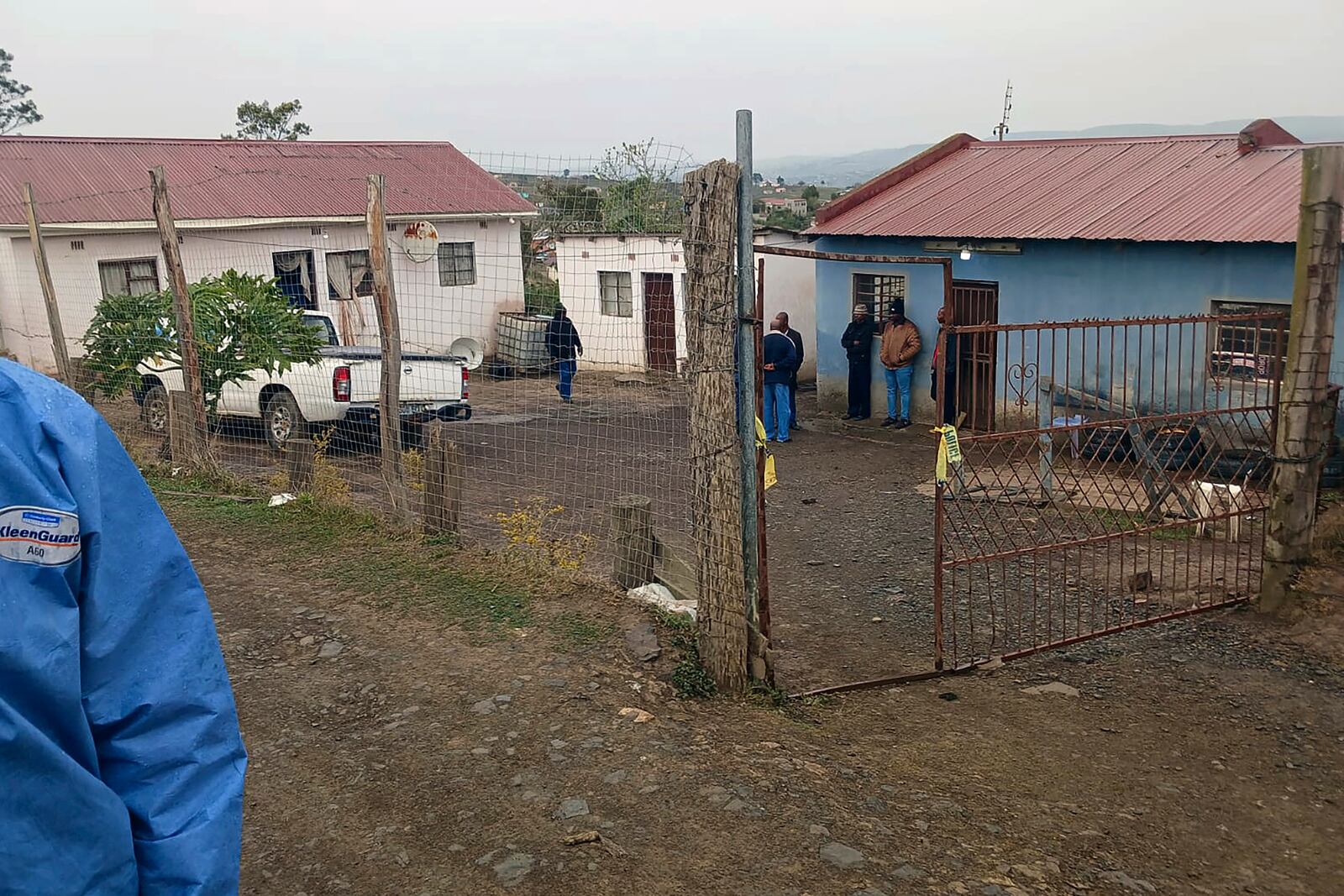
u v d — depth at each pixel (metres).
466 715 4.66
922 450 12.88
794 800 4.06
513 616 5.77
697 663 5.31
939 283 13.81
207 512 7.92
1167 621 6.67
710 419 5.04
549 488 10.08
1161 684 5.77
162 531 1.70
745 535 5.27
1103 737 5.14
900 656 6.24
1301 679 5.79
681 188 5.04
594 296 19.61
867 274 14.88
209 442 9.33
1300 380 6.46
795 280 18.58
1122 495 9.30
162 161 20.09
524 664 5.16
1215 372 9.30
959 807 4.24
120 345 10.72
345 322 19.44
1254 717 5.36
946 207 14.25
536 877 3.49
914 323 14.20
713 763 4.31
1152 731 5.21
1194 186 12.28
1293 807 4.51
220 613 5.85
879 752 4.79
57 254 16.73
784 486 11.14
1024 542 8.45
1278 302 10.47
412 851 3.65
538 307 17.50
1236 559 7.82
